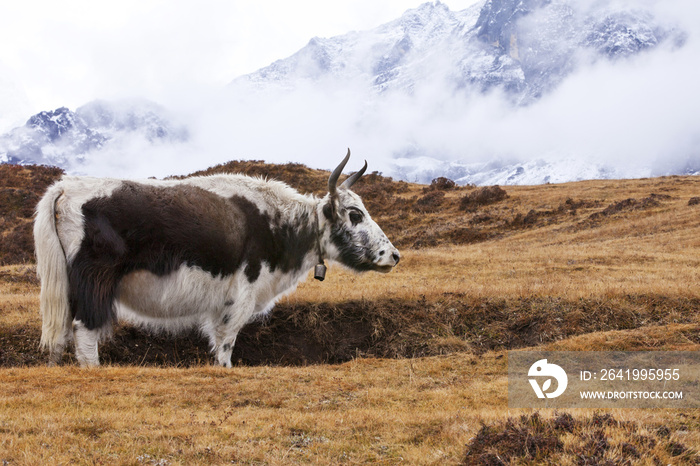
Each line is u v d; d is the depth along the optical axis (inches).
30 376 360.8
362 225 478.0
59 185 404.8
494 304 564.7
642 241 1030.4
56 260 395.9
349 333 547.5
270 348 528.1
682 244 967.6
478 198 1547.7
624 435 267.3
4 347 470.3
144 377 372.8
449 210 1530.5
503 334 534.3
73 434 271.1
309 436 284.2
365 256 479.8
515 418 283.0
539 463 244.1
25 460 237.5
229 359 442.9
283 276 466.6
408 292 589.0
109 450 256.1
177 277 416.8
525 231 1299.2
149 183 424.8
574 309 550.0
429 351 517.3
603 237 1135.0
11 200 1392.7
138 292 415.2
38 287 690.2
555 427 273.4
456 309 559.5
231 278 437.7
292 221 461.1
